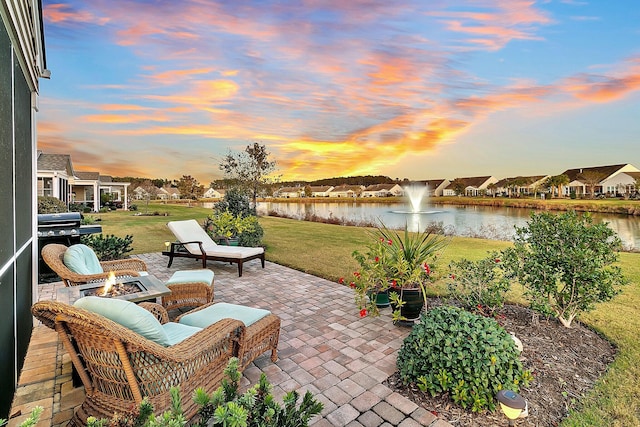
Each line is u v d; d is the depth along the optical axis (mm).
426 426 2240
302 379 2795
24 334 3221
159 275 6207
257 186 13859
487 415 2350
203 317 2949
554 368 2889
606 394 2547
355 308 4504
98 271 4074
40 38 4570
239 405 1278
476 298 4012
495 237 12055
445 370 2510
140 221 16625
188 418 2074
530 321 3881
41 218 6223
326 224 15938
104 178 32000
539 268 3715
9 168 2572
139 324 1925
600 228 3592
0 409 2082
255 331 2742
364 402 2494
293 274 6336
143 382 1892
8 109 2562
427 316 2912
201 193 42719
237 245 8312
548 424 2238
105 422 1259
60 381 2762
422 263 4090
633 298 4719
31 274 4199
